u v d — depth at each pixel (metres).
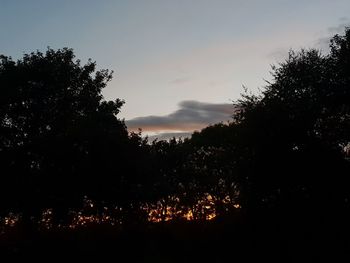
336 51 37.38
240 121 38.25
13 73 37.50
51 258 35.94
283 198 34.91
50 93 38.31
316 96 36.72
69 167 35.97
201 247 44.75
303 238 33.19
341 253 30.88
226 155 40.56
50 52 40.50
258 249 34.75
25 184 34.25
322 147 35.12
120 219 43.25
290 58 38.75
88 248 39.94
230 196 54.62
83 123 37.31
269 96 38.00
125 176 39.94
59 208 35.72
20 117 37.00
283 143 35.84
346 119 36.00
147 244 45.75
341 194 33.97
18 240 36.59
